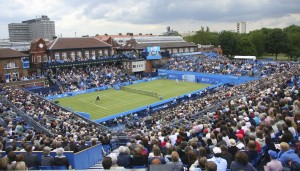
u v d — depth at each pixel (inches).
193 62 3917.3
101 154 801.6
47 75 3186.5
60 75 3272.6
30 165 529.0
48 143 686.5
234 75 3186.5
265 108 863.1
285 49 5290.4
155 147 518.3
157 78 3777.1
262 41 5497.1
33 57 3440.0
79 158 655.8
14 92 2256.4
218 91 2598.4
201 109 1566.2
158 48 4003.4
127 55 3860.7
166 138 716.7
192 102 2065.7
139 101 2650.1
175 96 2785.4
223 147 502.3
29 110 1672.0
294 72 2317.9
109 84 3265.3
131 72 3789.4
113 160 472.7
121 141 1009.5
